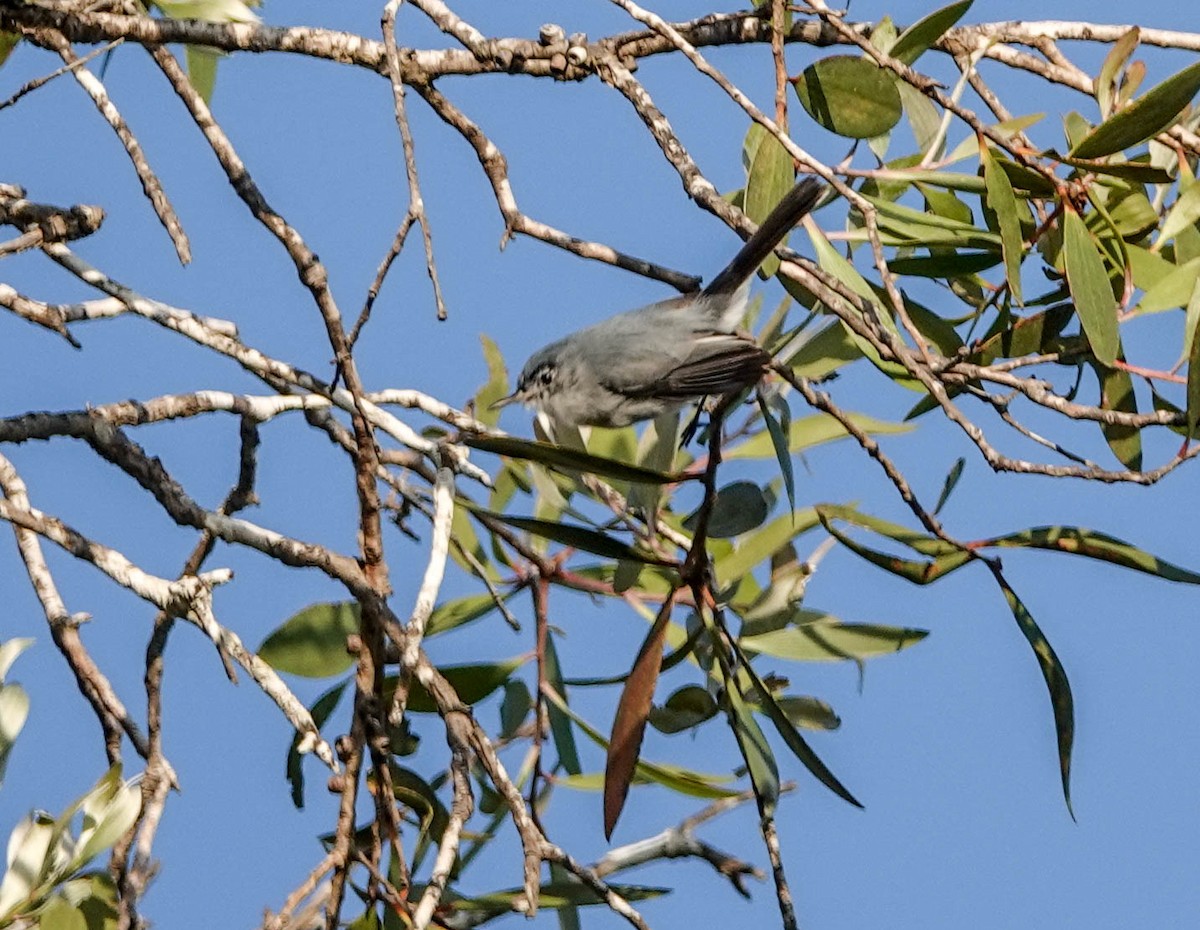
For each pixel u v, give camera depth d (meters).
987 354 11.34
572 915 10.23
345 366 9.22
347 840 8.59
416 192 8.91
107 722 9.70
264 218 9.76
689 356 10.38
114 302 9.98
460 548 11.00
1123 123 10.23
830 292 10.25
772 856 9.20
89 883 8.68
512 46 11.49
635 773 10.38
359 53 11.46
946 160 10.67
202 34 11.19
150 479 9.67
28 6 10.85
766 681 11.08
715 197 10.40
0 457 10.15
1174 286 10.29
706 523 9.55
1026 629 10.30
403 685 8.71
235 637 9.08
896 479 9.87
